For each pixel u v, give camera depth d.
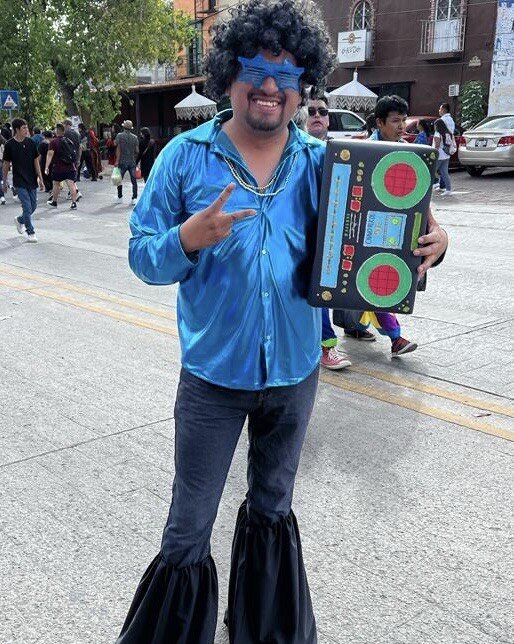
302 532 3.01
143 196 1.93
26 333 5.78
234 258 1.86
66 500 3.25
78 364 5.05
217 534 3.03
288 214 1.90
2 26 26.47
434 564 2.79
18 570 2.76
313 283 1.93
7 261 8.85
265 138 1.84
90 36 25.66
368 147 1.87
